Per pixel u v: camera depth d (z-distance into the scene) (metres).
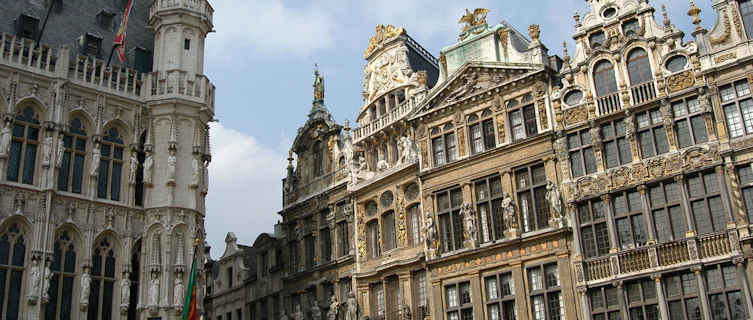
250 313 57.69
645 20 38.66
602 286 36.38
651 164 36.34
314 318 49.50
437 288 42.28
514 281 39.31
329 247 51.12
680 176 35.25
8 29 42.56
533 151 40.53
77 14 46.62
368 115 51.94
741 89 35.00
